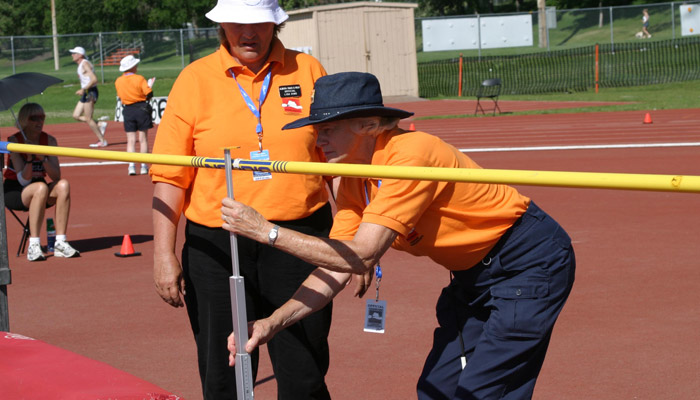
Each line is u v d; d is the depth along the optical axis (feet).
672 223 31.14
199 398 15.71
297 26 107.96
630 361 16.96
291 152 12.48
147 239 31.32
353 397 15.52
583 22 162.81
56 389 8.44
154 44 144.46
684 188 6.93
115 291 23.66
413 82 109.91
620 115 79.66
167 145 12.46
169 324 20.40
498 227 10.58
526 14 129.29
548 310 10.68
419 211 9.89
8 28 270.87
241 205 9.66
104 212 37.68
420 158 9.92
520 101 104.01
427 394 11.48
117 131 86.38
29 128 28.09
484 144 61.46
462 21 130.41
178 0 234.99
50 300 22.84
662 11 161.48
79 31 245.86
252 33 12.21
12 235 33.17
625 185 7.27
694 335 18.39
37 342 9.95
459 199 10.21
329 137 10.38
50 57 145.38
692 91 104.68
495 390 10.66
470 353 11.32
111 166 54.75
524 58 138.82
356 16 106.11
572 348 17.83
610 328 19.04
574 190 39.75
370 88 10.26
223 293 12.45
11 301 22.84
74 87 134.21
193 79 12.58
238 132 12.36
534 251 10.70
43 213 27.96
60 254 28.32
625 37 156.46
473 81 128.57
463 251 10.59
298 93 12.60
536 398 15.21
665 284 22.61
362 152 10.44
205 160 10.09
